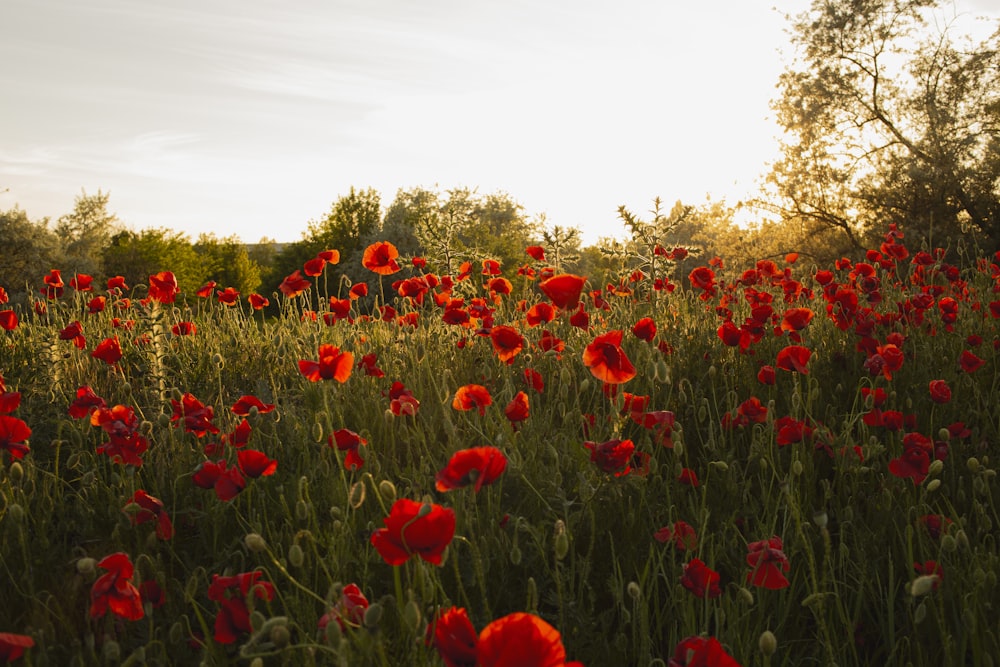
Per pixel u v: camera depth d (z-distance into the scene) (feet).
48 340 14.26
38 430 11.34
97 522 8.64
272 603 7.26
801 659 6.84
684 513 8.77
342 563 6.91
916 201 76.23
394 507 4.99
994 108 79.10
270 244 227.61
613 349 8.10
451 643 4.11
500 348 10.72
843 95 82.69
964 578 6.97
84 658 6.40
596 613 7.65
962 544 6.79
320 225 159.02
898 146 82.89
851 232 82.02
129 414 9.04
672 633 6.59
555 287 8.39
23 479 8.86
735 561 7.77
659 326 16.08
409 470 9.37
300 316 18.34
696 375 13.48
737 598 6.55
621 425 8.70
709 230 84.07
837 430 11.20
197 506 9.12
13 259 111.86
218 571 7.75
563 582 7.06
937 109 79.25
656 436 9.01
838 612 6.66
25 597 7.10
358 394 12.19
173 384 14.03
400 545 4.98
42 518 8.48
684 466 10.32
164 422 9.77
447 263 22.08
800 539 7.20
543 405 12.16
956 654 6.46
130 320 17.60
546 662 3.55
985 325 15.87
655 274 18.45
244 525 8.23
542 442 9.89
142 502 7.57
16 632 7.00
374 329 16.90
